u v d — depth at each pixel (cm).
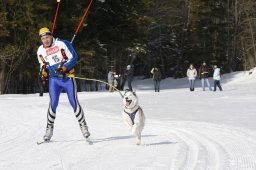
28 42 5209
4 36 5112
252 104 2844
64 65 1363
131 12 6334
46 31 1359
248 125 1797
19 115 2280
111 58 6869
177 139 1463
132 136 1545
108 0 6128
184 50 8800
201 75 4900
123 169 1007
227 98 3447
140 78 9438
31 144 1367
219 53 8862
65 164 1066
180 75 8638
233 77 7012
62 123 1930
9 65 5366
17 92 5806
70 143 1386
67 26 5666
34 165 1055
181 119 2077
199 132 1622
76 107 1379
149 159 1120
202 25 8769
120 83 6694
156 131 1670
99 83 6844
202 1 8419
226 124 1844
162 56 9162
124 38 6481
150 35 8719
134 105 1315
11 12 5203
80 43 5800
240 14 8619
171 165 1045
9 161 1104
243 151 1228
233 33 8612
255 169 1007
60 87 1396
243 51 8506
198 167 1025
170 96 3753
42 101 3344
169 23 8706
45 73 1387
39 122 1969
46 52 1374
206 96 3716
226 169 1006
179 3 8644
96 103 3073
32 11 5059
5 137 1520
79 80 5988
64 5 5631
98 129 1747
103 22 6234
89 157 1152
